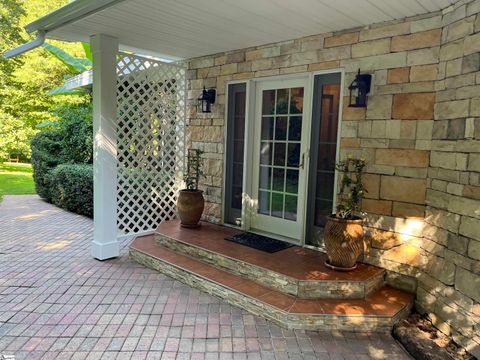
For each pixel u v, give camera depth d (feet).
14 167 49.01
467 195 8.68
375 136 11.64
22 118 44.80
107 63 13.99
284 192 14.97
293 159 14.56
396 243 11.35
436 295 9.80
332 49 12.56
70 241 17.62
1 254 15.51
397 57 11.03
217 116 16.98
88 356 8.32
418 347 8.54
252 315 10.41
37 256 15.29
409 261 11.10
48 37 14.08
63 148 29.71
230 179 17.08
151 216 17.58
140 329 9.53
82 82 28.02
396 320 9.87
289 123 14.61
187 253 14.05
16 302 10.96
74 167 24.72
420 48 10.55
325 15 10.78
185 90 18.28
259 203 15.99
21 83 45.37
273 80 15.02
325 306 10.03
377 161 11.64
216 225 17.11
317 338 9.26
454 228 9.13
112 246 15.05
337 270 11.29
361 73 11.85
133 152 16.51
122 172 16.16
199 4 10.18
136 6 10.46
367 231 11.98
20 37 49.11
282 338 9.21
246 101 15.74
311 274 10.94
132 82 16.03
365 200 11.96
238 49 15.69
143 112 16.66
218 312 10.56
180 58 18.04
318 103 13.39
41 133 30.99
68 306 10.76
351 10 10.28
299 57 13.56
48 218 22.88
